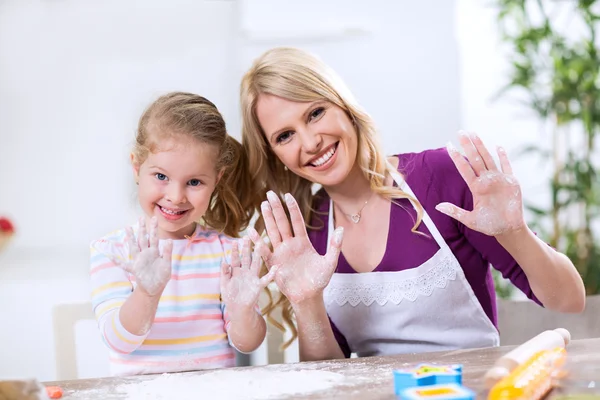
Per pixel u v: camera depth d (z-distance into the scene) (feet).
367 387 3.09
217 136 4.19
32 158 9.04
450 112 9.11
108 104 9.08
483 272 4.62
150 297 3.62
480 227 3.89
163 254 3.64
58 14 8.97
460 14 9.75
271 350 4.93
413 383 2.93
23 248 9.03
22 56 8.96
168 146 3.97
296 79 4.30
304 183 4.91
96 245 4.27
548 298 4.22
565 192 9.00
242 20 9.02
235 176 4.79
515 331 4.88
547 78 8.93
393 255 4.54
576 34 9.57
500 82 9.75
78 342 8.49
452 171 4.62
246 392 3.09
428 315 4.48
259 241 3.94
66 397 3.14
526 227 3.96
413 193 4.61
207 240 4.41
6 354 8.94
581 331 4.69
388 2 8.99
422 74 9.07
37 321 9.02
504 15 9.09
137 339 3.74
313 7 8.99
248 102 4.52
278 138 4.45
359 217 4.75
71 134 9.07
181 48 9.07
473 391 2.92
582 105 8.69
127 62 9.06
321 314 4.20
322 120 4.33
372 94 9.08
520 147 9.50
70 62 9.02
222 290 3.87
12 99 8.98
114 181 9.13
